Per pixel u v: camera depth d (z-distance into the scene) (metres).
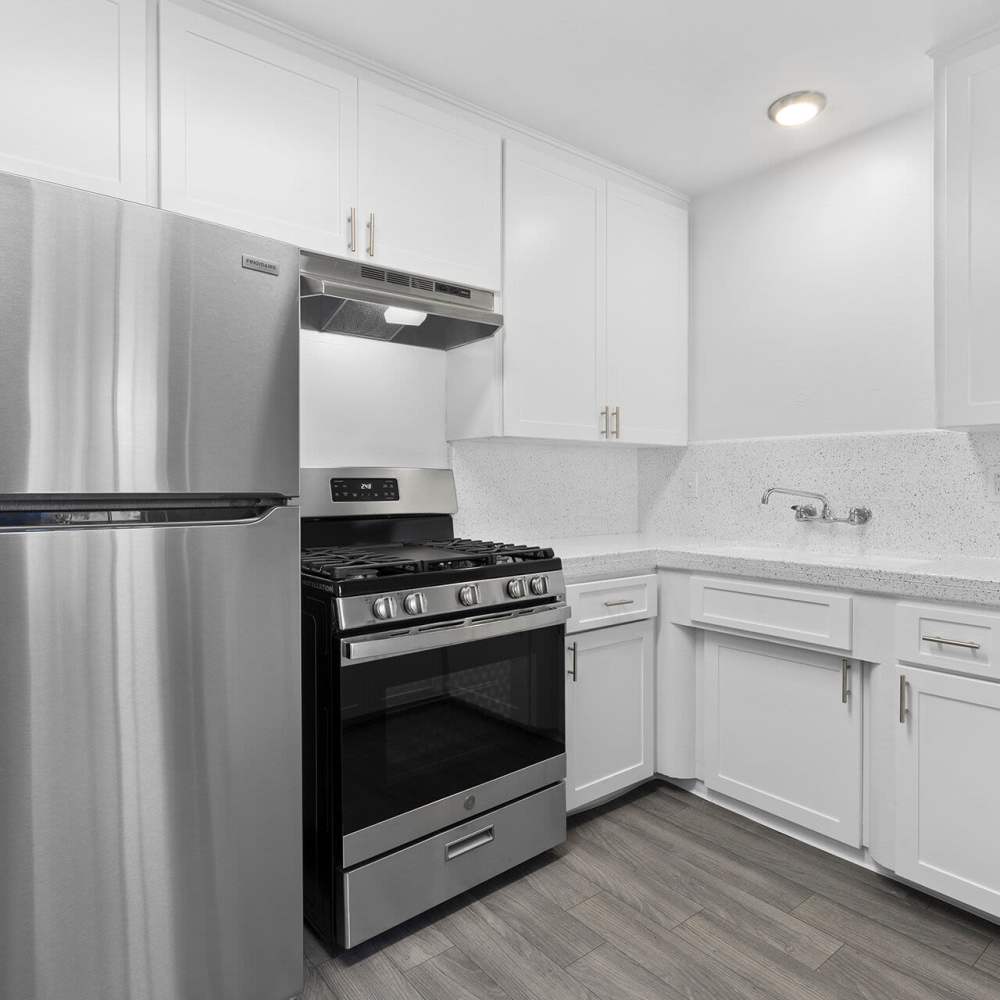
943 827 1.74
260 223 1.75
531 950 1.65
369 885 1.63
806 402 2.56
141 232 1.22
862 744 1.96
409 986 1.53
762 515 2.69
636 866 2.00
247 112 1.73
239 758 1.35
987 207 1.86
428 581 1.73
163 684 1.25
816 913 1.78
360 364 2.32
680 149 2.51
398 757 1.69
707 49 1.94
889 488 2.33
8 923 1.10
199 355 1.28
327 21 1.81
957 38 1.89
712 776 2.35
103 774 1.18
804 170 2.56
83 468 1.15
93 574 1.17
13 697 1.10
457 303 2.15
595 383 2.54
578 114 2.28
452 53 1.95
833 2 1.74
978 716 1.68
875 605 1.89
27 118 1.44
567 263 2.45
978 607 1.69
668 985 1.53
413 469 2.40
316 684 1.66
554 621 2.01
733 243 2.79
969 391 1.90
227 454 1.32
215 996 1.33
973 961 1.60
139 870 1.23
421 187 2.06
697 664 2.40
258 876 1.38
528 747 1.97
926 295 2.24
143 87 1.58
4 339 1.08
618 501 3.10
